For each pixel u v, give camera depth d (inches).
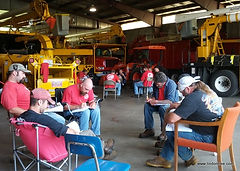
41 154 100.7
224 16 383.9
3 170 126.6
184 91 113.5
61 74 327.0
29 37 363.6
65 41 525.0
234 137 173.9
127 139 176.1
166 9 808.9
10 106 125.2
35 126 93.9
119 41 990.4
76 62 318.3
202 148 106.3
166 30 847.7
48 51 335.0
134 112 273.9
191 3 730.8
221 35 482.0
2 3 904.9
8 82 130.4
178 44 507.5
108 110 286.0
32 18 386.9
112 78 381.7
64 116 157.6
